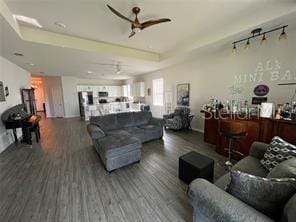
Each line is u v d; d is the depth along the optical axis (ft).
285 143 5.16
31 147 12.26
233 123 7.84
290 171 3.49
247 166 5.51
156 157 10.03
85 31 10.32
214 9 7.80
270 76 10.11
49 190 6.75
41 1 6.88
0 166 9.05
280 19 7.67
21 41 9.73
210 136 12.46
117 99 34.91
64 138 14.76
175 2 7.19
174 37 11.55
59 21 8.85
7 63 14.10
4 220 5.16
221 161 9.24
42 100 38.06
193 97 16.62
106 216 5.27
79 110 29.78
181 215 5.24
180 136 14.67
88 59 14.79
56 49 11.39
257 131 8.57
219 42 10.80
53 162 9.51
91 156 10.38
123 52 13.69
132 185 7.03
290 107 8.04
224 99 13.24
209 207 3.13
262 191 2.89
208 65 14.44
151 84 24.48
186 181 7.09
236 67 12.07
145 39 11.89
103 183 7.22
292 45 9.02
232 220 2.70
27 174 8.11
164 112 21.71
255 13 8.18
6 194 6.51
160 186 6.93
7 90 13.62
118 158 8.32
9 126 11.99
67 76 28.14
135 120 13.51
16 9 7.49
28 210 5.59
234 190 3.23
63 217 5.25
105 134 10.62
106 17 8.41
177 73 18.51
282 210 2.72
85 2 7.05
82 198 6.20
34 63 16.12
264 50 10.27
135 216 5.24
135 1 7.08
